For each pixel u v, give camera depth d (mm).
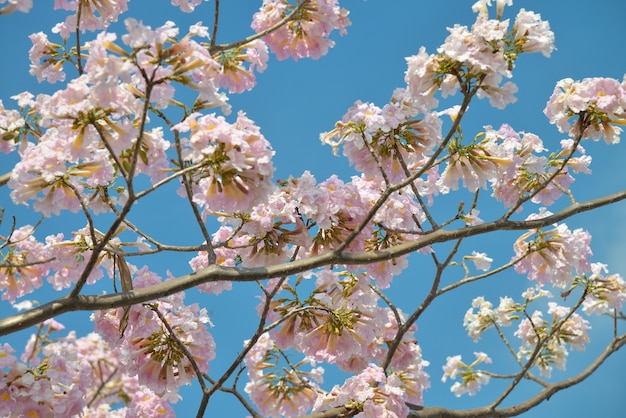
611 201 4570
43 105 3203
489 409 5301
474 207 4539
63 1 4766
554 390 5891
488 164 4410
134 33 2916
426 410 4988
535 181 5066
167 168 3820
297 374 4988
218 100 3490
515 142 4758
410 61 3848
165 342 4449
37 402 4062
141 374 4453
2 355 4000
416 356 5234
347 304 4750
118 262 4141
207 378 4555
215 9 4441
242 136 3283
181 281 3484
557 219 4398
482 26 3598
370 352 5172
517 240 5281
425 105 4074
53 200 3580
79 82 3182
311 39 5172
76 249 4629
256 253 4492
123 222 4062
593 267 5770
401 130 4469
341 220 4516
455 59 3580
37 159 3348
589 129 4387
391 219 4523
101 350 4926
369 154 4629
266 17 5184
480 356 6453
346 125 4301
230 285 4840
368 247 4836
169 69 3078
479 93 3834
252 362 4961
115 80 3020
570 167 5121
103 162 3588
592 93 4219
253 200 3529
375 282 4816
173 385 4461
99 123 3334
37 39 4711
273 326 4328
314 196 4328
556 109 4395
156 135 3764
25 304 3750
